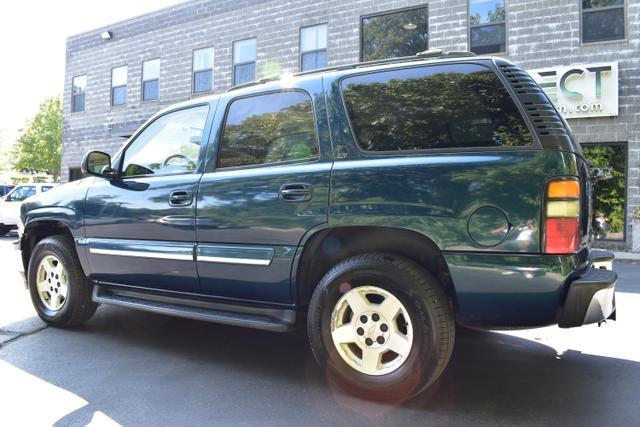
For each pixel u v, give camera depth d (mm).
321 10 13961
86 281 4316
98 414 2752
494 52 11750
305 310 3230
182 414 2748
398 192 2764
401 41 12867
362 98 3080
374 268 2799
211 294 3473
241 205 3252
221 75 15992
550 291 2498
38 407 2844
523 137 2621
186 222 3498
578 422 2639
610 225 10836
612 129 10641
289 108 3314
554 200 2502
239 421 2660
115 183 4020
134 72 18188
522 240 2521
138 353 3779
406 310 2740
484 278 2590
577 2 10891
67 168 20375
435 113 2867
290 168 3150
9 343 4023
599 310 2547
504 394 3014
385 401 2887
